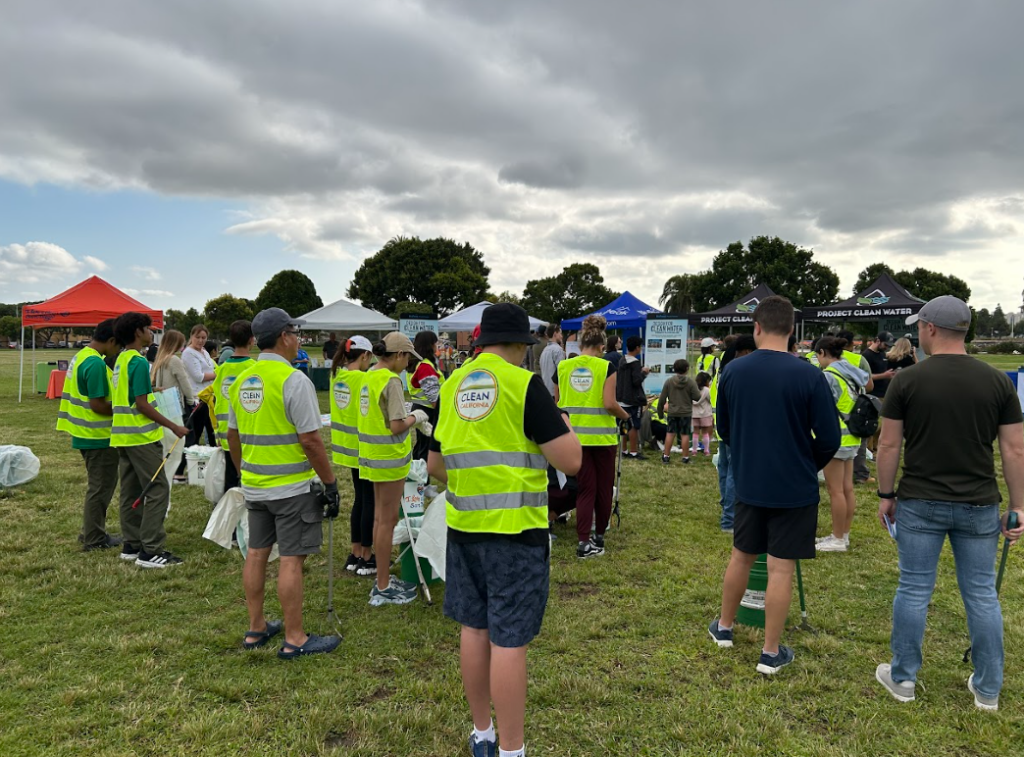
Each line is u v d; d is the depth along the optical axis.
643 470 8.82
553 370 9.09
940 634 3.90
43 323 14.91
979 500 2.96
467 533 2.50
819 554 5.38
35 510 6.43
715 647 3.74
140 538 5.03
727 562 5.16
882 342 9.70
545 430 2.42
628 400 9.48
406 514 4.63
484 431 2.48
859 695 3.25
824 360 5.66
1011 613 4.19
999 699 3.17
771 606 3.39
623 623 4.08
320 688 3.25
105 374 5.20
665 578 4.82
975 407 2.91
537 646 3.76
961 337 3.06
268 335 3.52
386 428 4.11
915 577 3.11
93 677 3.30
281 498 3.47
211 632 3.84
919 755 2.78
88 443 5.19
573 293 60.81
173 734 2.87
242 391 3.53
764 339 3.55
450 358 20.14
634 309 19.59
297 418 3.38
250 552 3.62
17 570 4.77
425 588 4.32
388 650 3.67
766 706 3.14
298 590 3.55
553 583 4.75
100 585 4.51
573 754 2.78
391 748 2.79
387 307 53.25
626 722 2.99
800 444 3.30
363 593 4.52
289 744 2.82
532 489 2.48
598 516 5.41
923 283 45.50
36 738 2.82
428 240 53.50
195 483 7.43
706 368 12.21
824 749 2.80
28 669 3.40
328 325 19.91
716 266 44.62
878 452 3.21
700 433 10.16
